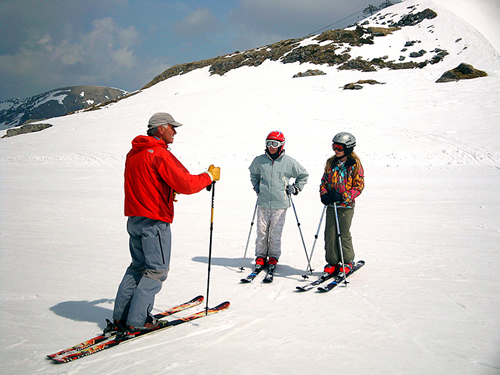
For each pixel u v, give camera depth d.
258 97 37.06
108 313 3.39
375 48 58.22
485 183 11.97
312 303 3.60
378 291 3.85
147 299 2.90
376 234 6.36
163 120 3.09
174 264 4.96
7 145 29.75
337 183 4.38
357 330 2.96
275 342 2.76
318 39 65.25
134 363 2.47
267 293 3.93
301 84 41.31
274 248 4.79
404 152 18.75
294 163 4.78
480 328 2.94
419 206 8.79
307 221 7.82
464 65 36.88
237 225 7.52
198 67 72.81
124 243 6.08
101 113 44.34
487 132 20.64
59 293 3.86
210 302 3.67
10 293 3.82
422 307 3.39
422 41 56.91
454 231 6.41
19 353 2.59
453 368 2.37
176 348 2.69
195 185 3.00
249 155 20.89
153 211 2.91
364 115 27.34
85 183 14.92
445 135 21.00
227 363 2.45
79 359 2.54
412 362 2.45
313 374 2.31
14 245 5.92
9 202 10.57
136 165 2.92
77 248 5.74
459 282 4.02
